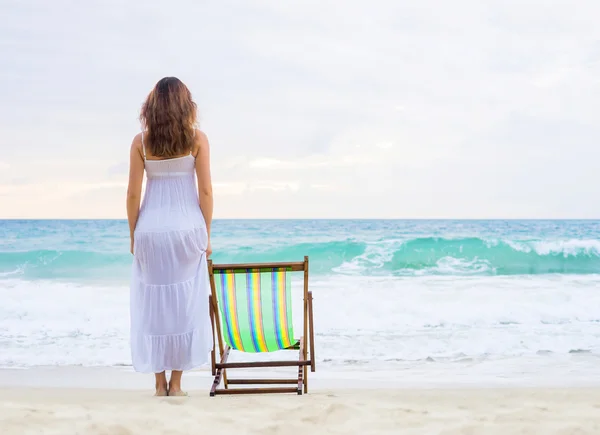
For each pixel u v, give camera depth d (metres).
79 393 5.16
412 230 24.80
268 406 3.91
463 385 5.55
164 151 4.12
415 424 3.44
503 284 12.16
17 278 13.62
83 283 12.76
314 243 16.61
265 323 4.64
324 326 8.51
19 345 7.50
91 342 7.66
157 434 3.16
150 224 4.14
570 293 10.85
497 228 26.16
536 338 7.78
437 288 11.50
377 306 9.69
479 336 7.90
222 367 4.53
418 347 7.32
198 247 4.23
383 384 5.60
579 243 15.19
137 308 4.24
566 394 4.66
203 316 4.28
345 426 3.38
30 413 3.54
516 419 3.59
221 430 3.26
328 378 5.89
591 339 7.73
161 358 4.21
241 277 4.48
